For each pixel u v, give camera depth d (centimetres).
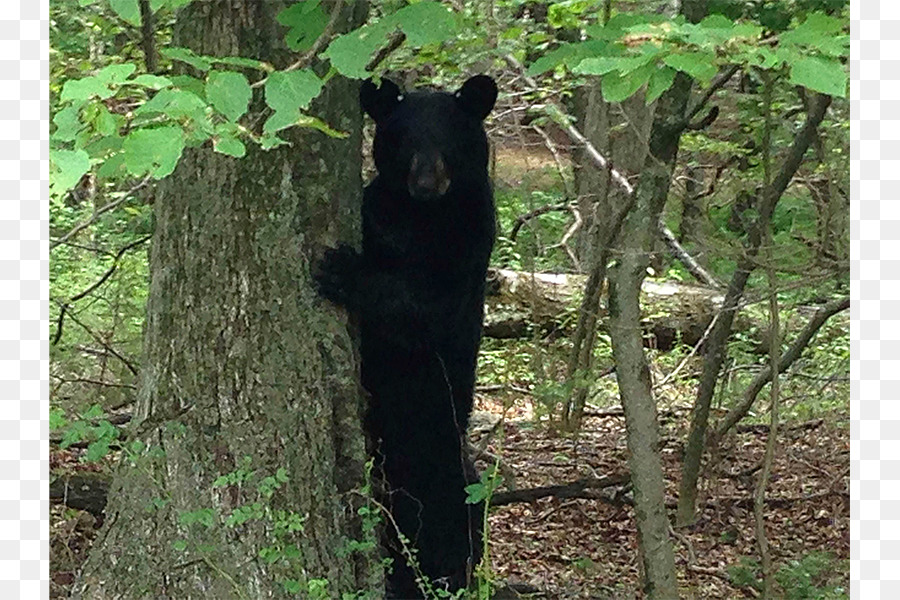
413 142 830
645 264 827
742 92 1084
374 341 877
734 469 1398
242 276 749
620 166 1220
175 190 757
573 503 1284
